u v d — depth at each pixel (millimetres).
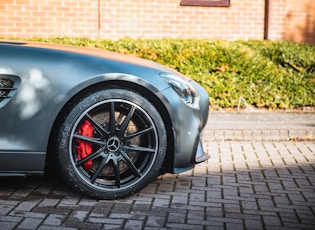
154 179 4051
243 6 10195
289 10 10773
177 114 3846
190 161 3980
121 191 3781
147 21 9719
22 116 3604
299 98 8188
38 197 3803
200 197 3957
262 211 3676
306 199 3998
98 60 3764
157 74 3869
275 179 4566
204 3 9953
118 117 3811
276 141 6344
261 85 8359
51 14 9281
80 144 3725
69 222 3312
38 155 3639
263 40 10289
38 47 3805
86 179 3717
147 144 3859
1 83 3607
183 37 9922
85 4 9398
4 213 3434
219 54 8602
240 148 5879
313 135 6465
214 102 7941
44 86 3619
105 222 3334
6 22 9141
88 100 3664
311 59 9070
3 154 3594
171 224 3338
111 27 9570
